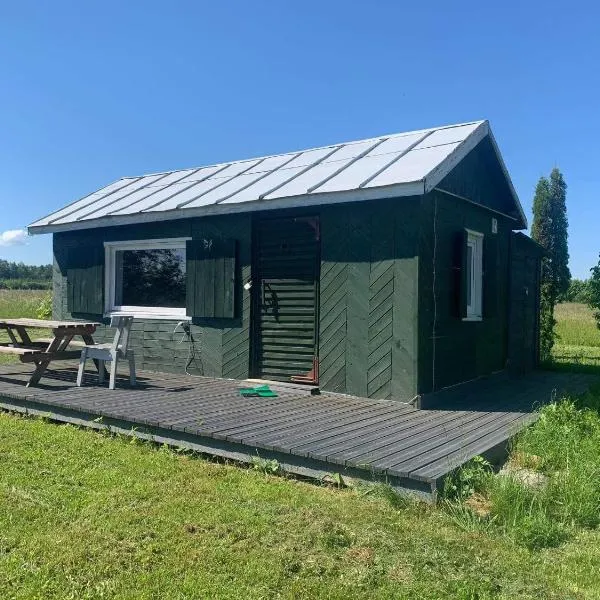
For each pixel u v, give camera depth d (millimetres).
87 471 4469
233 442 4867
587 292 12039
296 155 9133
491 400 7340
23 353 7066
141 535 3369
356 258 6898
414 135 8016
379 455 4418
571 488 4012
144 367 9031
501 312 9328
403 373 6539
